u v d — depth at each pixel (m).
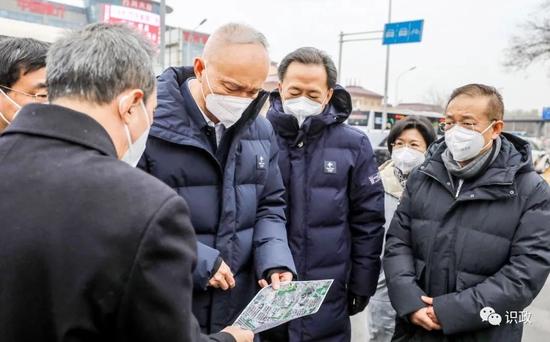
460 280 1.66
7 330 0.70
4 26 3.37
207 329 1.49
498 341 1.63
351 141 2.07
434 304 1.63
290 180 2.01
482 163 1.67
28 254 0.70
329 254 2.01
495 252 1.62
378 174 2.13
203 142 1.47
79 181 0.73
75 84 0.82
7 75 1.59
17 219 0.71
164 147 1.42
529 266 1.56
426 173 1.80
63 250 0.70
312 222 1.98
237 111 1.46
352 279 2.14
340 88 2.06
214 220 1.49
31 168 0.75
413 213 1.85
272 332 2.00
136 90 0.87
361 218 2.11
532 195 1.62
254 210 1.62
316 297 1.52
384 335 2.45
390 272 1.83
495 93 1.68
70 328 0.69
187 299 0.77
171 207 0.75
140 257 0.70
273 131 1.83
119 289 0.70
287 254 1.59
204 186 1.48
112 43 0.84
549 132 30.03
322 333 2.00
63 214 0.71
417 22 12.36
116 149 0.87
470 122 1.65
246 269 1.62
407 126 2.54
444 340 1.67
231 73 1.39
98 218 0.71
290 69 1.97
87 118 0.80
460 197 1.68
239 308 1.59
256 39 1.42
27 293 0.70
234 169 1.53
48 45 1.68
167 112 1.42
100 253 0.69
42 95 1.63
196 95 1.52
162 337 0.73
